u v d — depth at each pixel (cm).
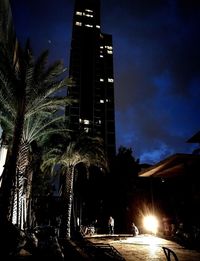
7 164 1329
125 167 4066
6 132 1878
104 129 9638
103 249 1288
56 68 1531
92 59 11156
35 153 2253
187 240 1777
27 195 2042
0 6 1888
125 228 3928
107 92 10506
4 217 1200
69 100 1656
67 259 1162
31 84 1442
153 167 2180
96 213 4322
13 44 2319
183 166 2162
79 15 12219
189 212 2297
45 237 1638
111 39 12050
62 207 2469
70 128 2448
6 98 1496
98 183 4162
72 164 2575
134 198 3953
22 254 966
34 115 1769
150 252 1417
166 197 3183
